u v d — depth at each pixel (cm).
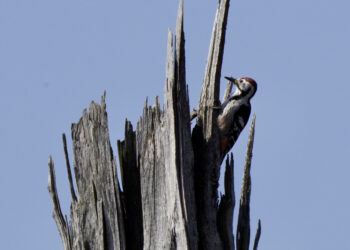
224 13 1834
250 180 1803
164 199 1673
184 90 1689
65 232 1808
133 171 1834
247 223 1794
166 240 1634
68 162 1838
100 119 1786
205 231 1708
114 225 1717
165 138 1686
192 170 1686
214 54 1853
